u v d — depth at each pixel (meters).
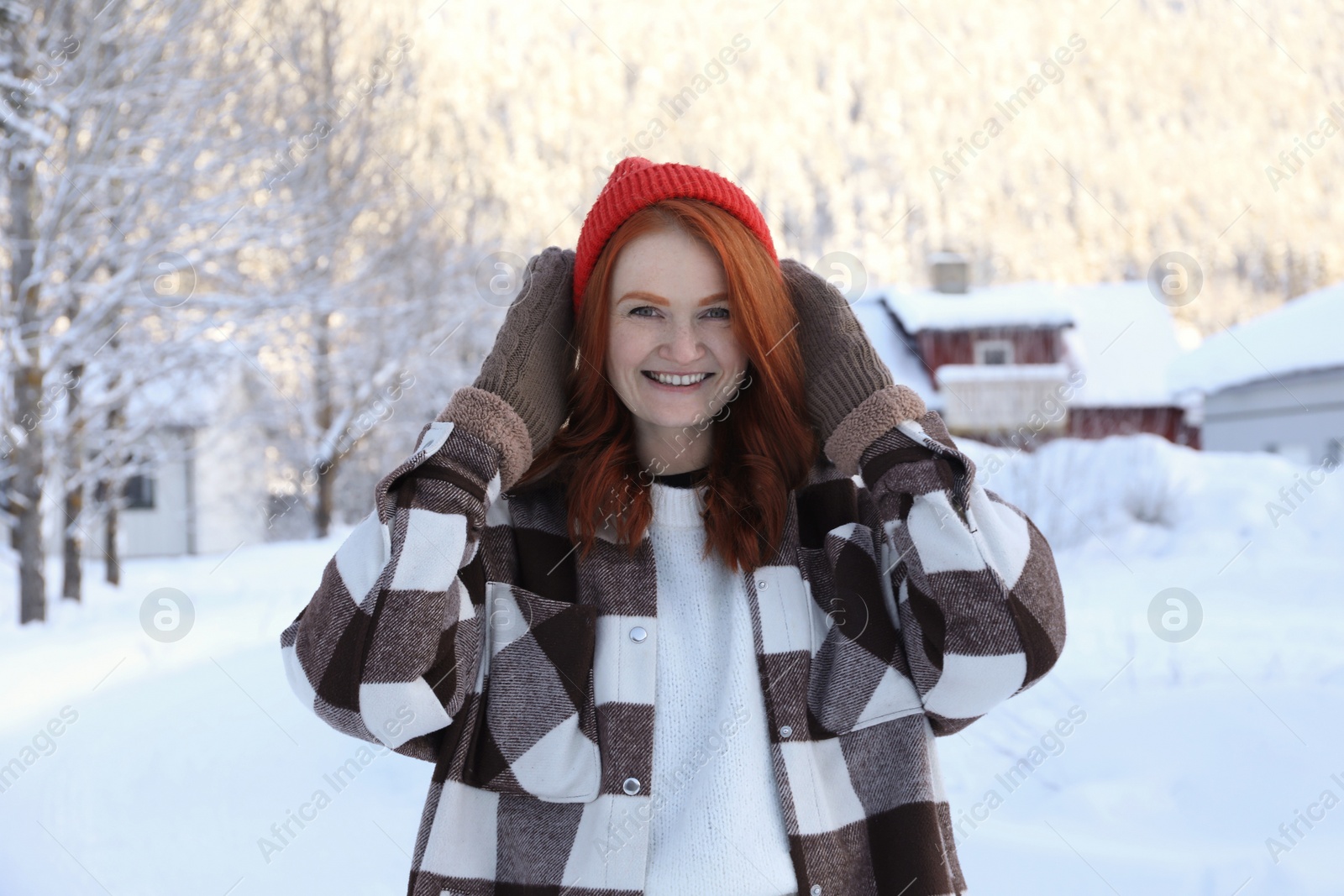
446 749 1.17
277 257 10.51
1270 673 4.21
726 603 1.28
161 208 8.81
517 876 1.13
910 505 1.21
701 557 1.30
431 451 1.20
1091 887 2.34
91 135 8.52
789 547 1.29
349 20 11.21
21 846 2.79
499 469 1.23
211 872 2.58
